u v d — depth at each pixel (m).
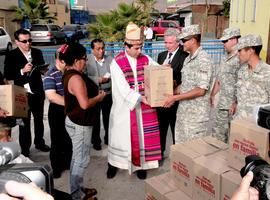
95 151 4.04
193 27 2.80
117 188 3.13
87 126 2.58
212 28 23.77
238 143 1.81
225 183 1.81
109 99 3.98
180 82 3.47
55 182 3.23
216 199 1.91
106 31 11.77
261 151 1.63
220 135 3.47
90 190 2.87
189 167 2.13
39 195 0.56
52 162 3.28
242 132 1.76
